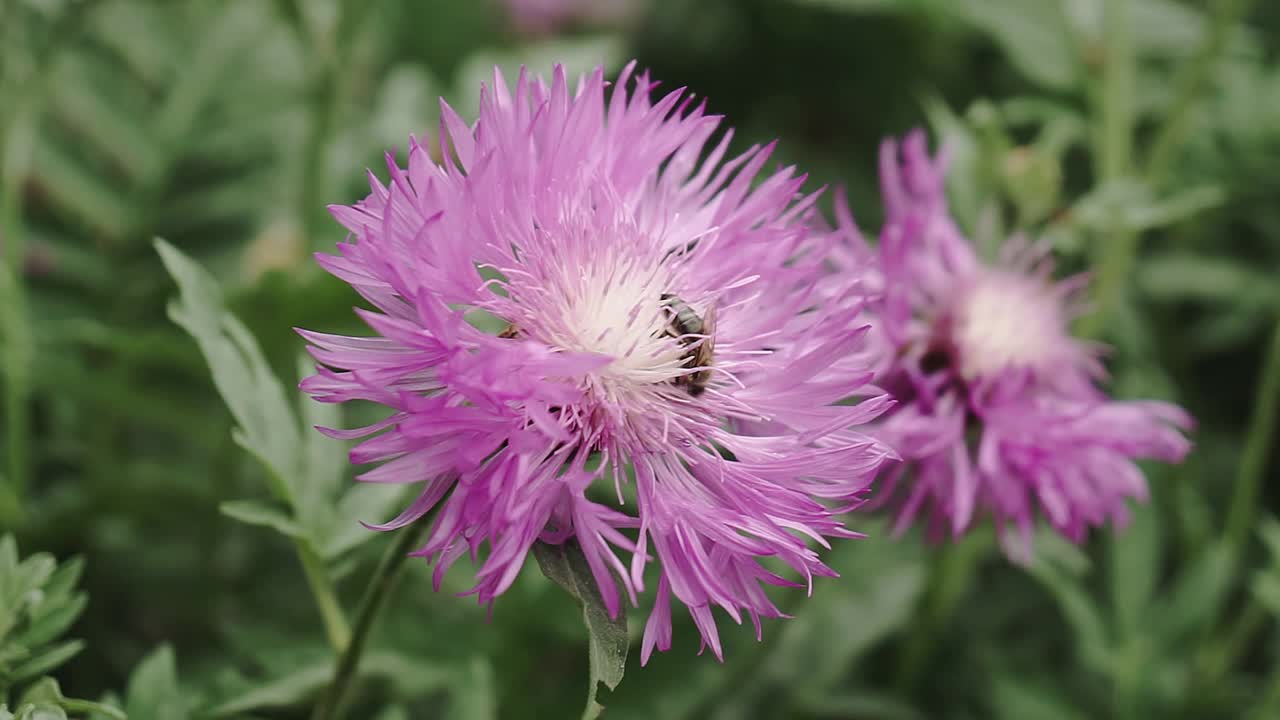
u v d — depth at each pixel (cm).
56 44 38
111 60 43
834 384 30
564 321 30
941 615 40
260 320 38
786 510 29
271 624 38
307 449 31
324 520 31
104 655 39
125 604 40
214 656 38
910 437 34
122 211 43
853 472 29
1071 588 38
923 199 36
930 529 35
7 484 38
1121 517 35
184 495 39
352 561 32
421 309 27
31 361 38
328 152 41
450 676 37
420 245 28
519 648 38
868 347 34
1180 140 44
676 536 29
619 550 38
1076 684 41
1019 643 43
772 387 30
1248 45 48
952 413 35
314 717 31
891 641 43
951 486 34
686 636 40
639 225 31
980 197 38
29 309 42
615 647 28
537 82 29
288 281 37
